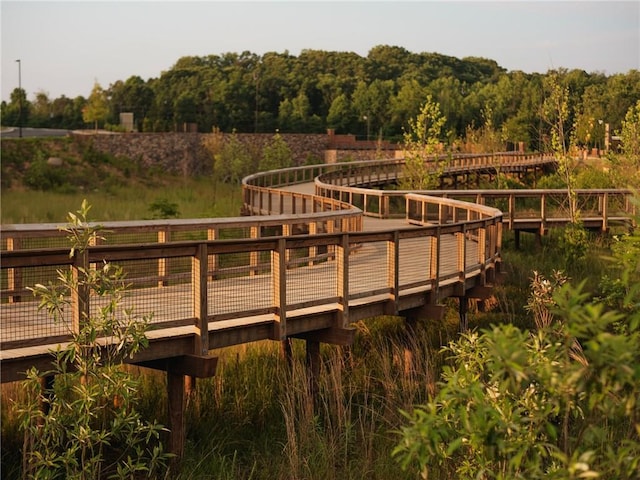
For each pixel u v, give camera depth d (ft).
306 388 28.68
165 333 24.67
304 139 190.80
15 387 26.53
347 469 25.96
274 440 27.86
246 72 317.22
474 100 226.17
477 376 18.65
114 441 26.02
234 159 161.58
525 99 176.65
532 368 13.52
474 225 41.34
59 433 20.88
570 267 61.31
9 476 22.58
